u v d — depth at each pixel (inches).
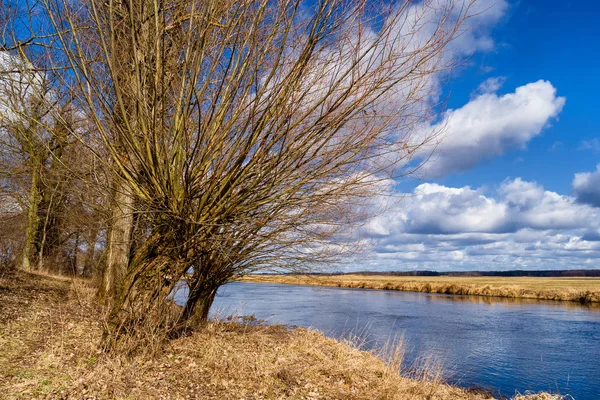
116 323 256.4
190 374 240.5
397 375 295.9
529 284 1879.9
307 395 227.1
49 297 448.1
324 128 243.8
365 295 1454.2
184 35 230.7
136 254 264.4
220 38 238.4
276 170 256.4
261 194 262.7
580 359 529.3
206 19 206.4
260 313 724.7
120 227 326.3
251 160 246.8
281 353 309.3
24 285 489.1
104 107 223.0
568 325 775.1
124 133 224.7
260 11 219.1
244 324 418.9
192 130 238.2
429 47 228.4
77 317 362.6
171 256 264.7
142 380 223.3
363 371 287.7
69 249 799.1
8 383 202.7
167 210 236.8
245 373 250.8
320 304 989.2
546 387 417.1
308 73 237.9
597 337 663.1
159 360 258.4
